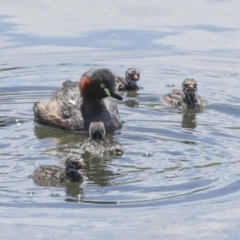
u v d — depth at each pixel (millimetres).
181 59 22469
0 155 15852
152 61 22500
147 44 23531
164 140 16766
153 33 24234
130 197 13812
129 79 20703
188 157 15641
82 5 26438
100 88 18109
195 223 12992
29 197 13812
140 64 22234
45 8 26172
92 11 25906
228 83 20922
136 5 26406
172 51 23016
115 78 18922
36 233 12641
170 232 12672
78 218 13109
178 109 19141
